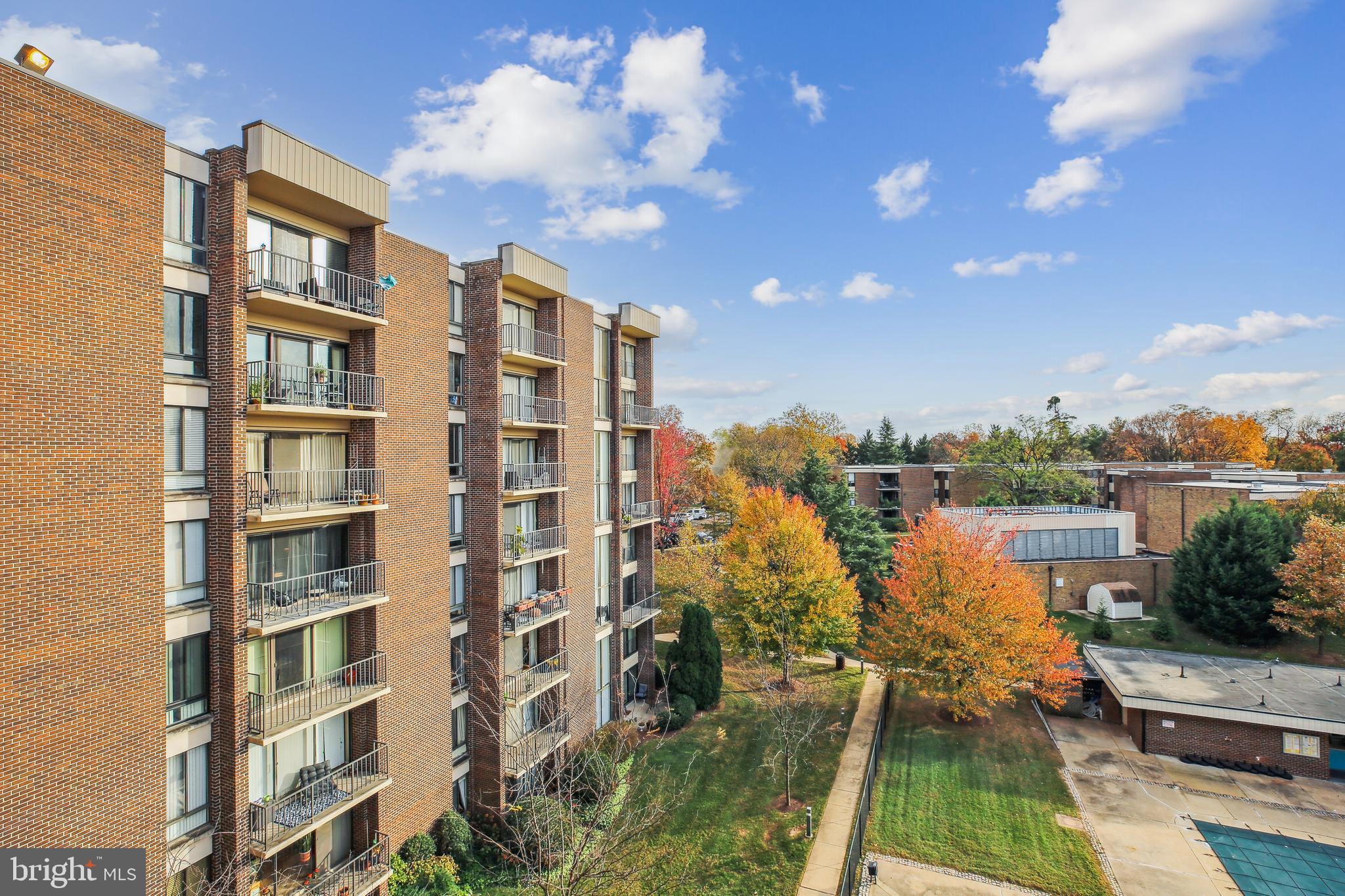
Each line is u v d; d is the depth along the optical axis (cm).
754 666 3550
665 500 6053
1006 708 3055
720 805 2227
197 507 1359
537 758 2138
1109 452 10138
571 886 1495
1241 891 1783
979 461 6725
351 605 1590
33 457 1090
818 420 7981
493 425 2092
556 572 2417
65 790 1130
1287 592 3381
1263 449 8994
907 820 2144
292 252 1587
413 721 1825
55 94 1117
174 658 1331
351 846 1720
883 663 2911
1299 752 2434
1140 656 3216
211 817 1385
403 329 1809
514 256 2102
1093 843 2008
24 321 1080
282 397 1500
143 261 1241
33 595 1091
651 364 3206
